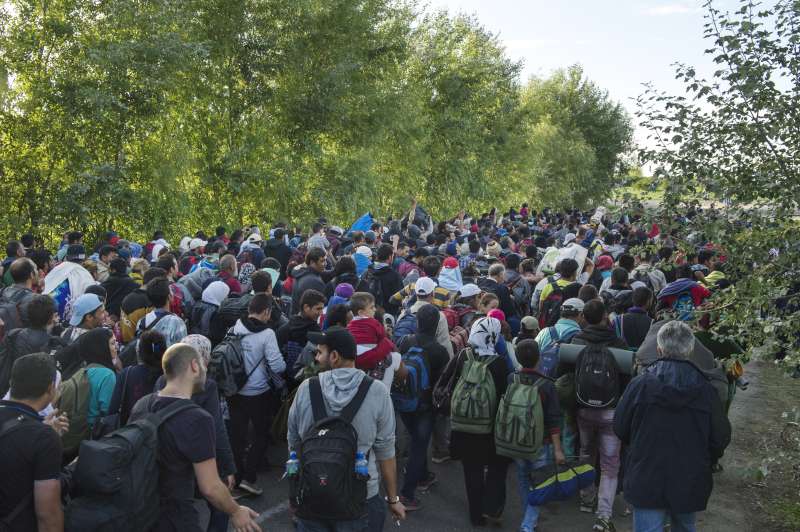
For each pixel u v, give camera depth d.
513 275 9.49
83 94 15.04
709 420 4.32
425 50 33.91
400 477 6.96
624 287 8.00
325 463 3.56
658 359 4.53
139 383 4.59
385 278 8.88
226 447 4.34
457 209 34.81
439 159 34.00
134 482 3.25
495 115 37.88
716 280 7.58
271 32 22.42
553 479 5.36
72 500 3.35
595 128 55.75
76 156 15.80
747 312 5.55
